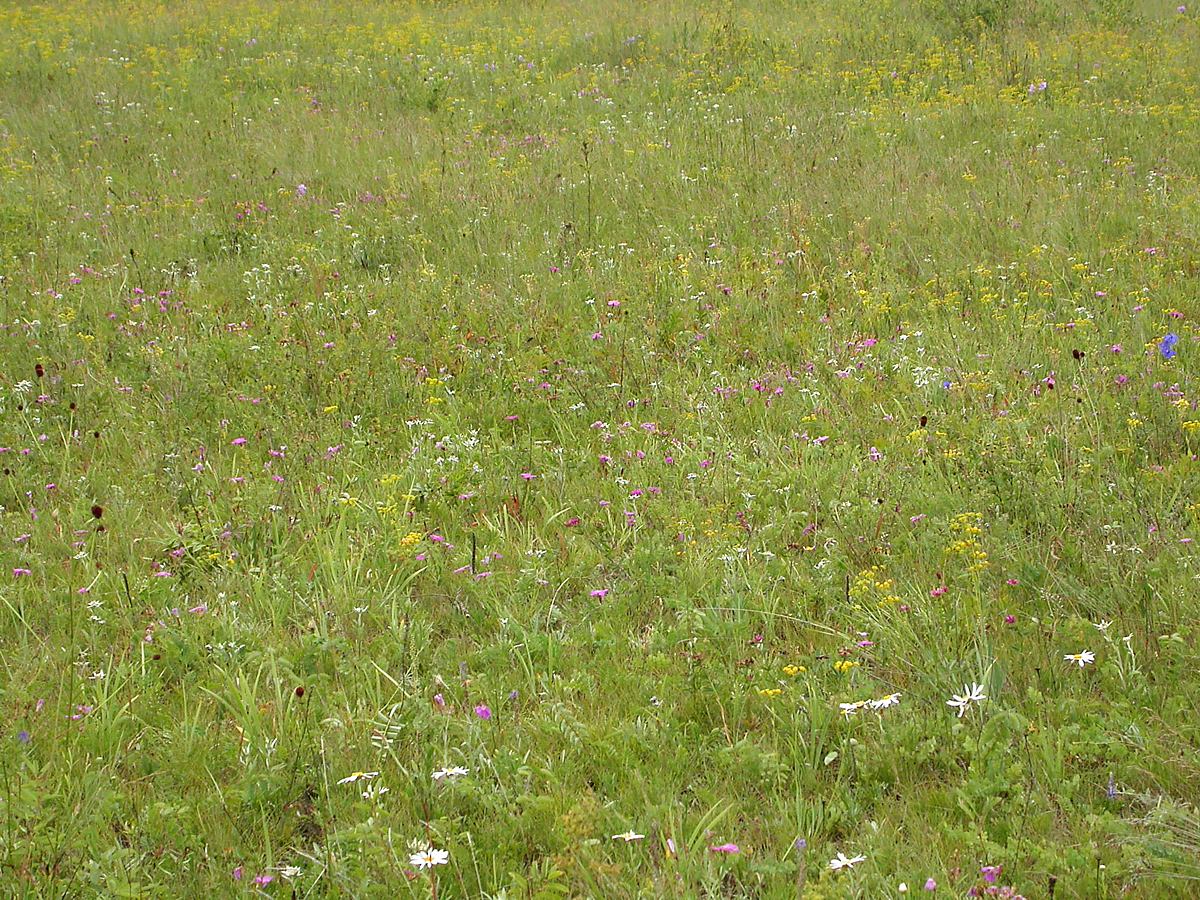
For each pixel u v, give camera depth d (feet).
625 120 46.19
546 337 27.04
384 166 41.06
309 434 22.62
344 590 16.92
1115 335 24.66
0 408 23.93
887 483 19.33
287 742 13.74
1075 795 12.18
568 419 23.25
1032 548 16.94
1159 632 14.78
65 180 40.52
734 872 11.41
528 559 17.74
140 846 12.10
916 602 15.58
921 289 28.30
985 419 20.99
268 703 14.35
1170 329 24.68
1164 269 28.12
